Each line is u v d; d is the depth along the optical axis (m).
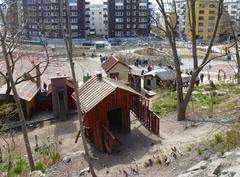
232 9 105.12
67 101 25.86
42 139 20.73
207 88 27.78
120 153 14.81
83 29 102.88
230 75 45.47
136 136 16.55
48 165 14.79
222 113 18.45
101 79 17.16
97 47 86.75
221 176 9.42
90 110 15.07
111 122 18.22
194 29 17.98
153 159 13.22
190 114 19.58
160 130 17.48
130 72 32.06
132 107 19.34
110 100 15.59
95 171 13.24
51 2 54.03
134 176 12.16
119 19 102.75
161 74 34.56
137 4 102.00
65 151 16.70
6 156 17.78
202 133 15.30
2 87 29.08
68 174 13.39
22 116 14.95
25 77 25.44
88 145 16.44
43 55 49.00
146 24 103.62
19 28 22.48
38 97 27.67
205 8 92.75
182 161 12.31
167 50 64.69
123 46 86.94
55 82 25.16
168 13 23.56
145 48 73.31
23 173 14.72
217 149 12.11
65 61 52.09
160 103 23.08
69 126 23.00
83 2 100.62
